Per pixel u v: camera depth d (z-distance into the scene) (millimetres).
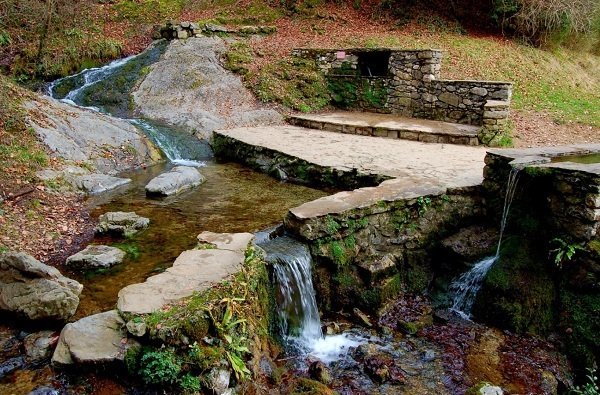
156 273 4402
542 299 4906
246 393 3303
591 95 12680
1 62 11336
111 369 2965
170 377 2893
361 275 5121
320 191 7004
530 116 10625
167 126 9727
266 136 9312
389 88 11438
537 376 4242
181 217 5867
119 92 11008
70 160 7176
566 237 4855
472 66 12344
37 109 7785
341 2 15680
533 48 14047
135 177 7555
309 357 4262
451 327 4953
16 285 3646
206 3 16031
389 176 6457
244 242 4363
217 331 3195
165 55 12141
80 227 5484
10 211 5371
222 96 11148
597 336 4531
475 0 14820
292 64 12438
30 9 11891
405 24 14656
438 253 5695
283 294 4402
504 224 5512
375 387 3941
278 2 15742
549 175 4953
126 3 15289
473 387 3863
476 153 8125
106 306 3832
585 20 14445
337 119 10648
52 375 3008
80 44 12398
